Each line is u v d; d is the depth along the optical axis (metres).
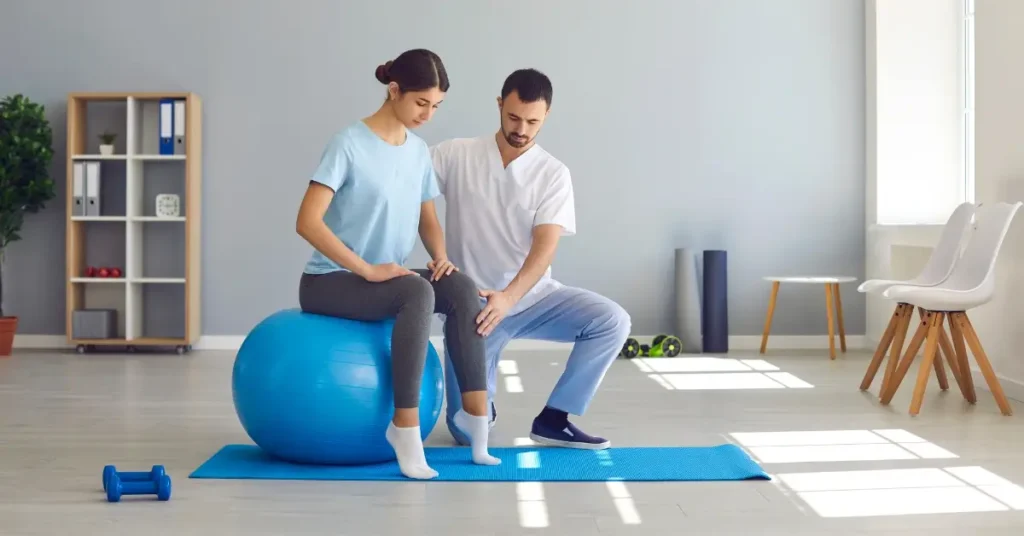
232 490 2.51
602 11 6.06
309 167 6.06
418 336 2.60
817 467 2.82
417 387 2.62
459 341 2.77
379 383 2.66
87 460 2.88
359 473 2.67
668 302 6.10
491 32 6.05
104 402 3.96
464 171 3.13
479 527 2.20
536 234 3.05
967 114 5.79
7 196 5.63
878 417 3.64
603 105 6.07
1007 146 4.06
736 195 6.10
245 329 6.06
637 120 6.07
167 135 5.81
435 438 3.24
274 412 2.65
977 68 4.27
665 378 4.74
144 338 5.88
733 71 6.08
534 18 6.06
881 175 5.91
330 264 2.80
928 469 2.79
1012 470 2.77
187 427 3.41
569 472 2.71
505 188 3.08
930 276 4.07
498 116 6.05
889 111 5.90
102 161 6.03
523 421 3.56
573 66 6.06
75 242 5.86
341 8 6.04
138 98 5.90
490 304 2.83
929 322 3.74
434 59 2.71
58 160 6.06
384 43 6.05
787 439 3.23
